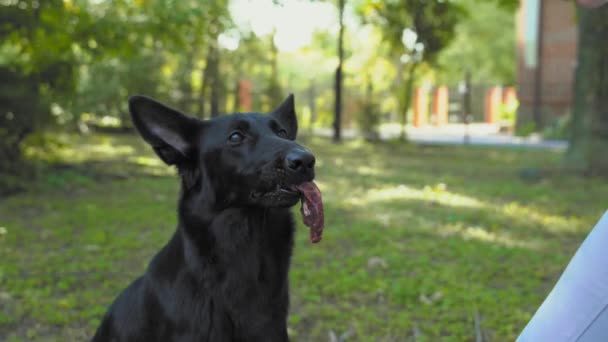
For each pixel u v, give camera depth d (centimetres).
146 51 2208
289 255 314
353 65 3116
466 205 968
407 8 2159
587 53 1369
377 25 2261
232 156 289
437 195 1030
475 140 2623
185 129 301
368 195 1059
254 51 2586
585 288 214
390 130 3384
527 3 2994
